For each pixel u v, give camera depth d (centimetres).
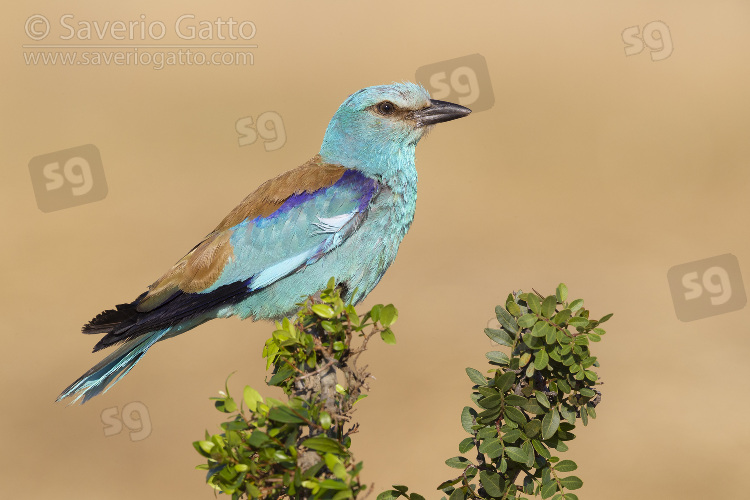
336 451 451
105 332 915
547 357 548
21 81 2797
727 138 2573
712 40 3178
